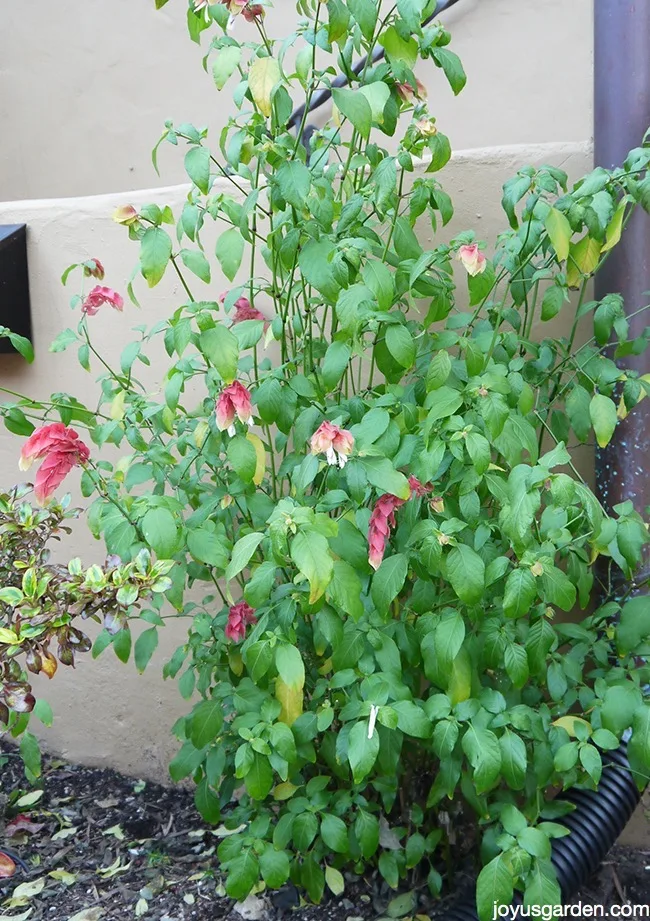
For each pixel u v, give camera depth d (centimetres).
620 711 159
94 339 246
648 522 207
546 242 191
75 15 342
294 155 166
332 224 185
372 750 150
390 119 170
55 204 245
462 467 170
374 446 160
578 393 187
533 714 163
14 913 201
